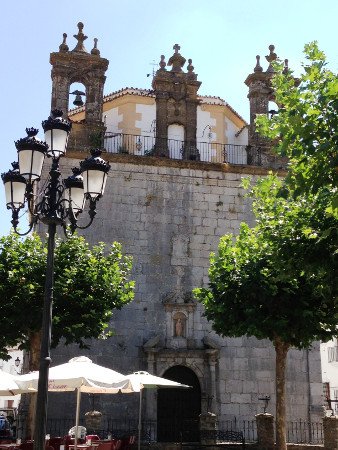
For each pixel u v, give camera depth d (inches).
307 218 466.9
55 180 398.6
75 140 952.9
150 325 906.1
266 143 1023.6
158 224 952.3
